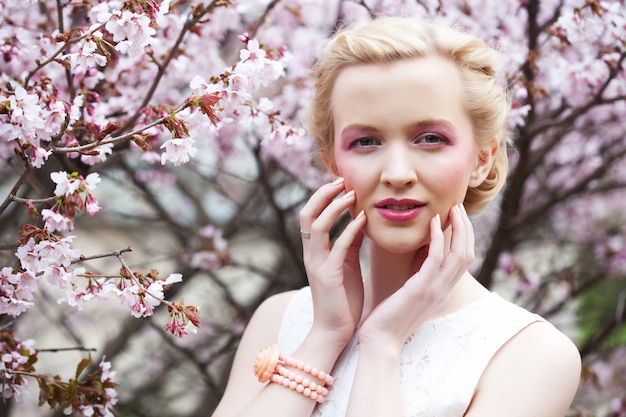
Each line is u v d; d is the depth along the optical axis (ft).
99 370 7.68
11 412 13.56
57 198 6.05
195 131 7.73
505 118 6.04
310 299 6.68
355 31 5.78
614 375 14.58
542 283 13.93
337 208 5.70
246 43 6.99
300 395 5.70
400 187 5.45
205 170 14.07
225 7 9.63
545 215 14.29
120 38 6.05
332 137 6.10
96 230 17.19
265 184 12.53
